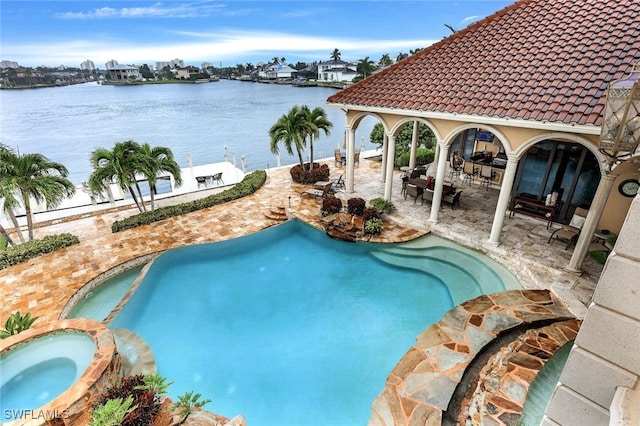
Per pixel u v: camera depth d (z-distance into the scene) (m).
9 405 6.64
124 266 12.08
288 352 8.81
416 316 9.80
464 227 13.30
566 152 12.60
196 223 15.14
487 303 8.87
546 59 10.86
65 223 16.02
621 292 2.55
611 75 9.16
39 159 12.84
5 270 11.59
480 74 11.93
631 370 2.62
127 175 14.42
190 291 11.24
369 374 8.10
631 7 10.78
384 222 14.41
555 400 3.20
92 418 6.06
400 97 13.16
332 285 11.38
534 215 13.42
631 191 10.94
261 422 7.08
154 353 8.77
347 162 16.73
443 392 6.44
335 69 137.50
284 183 20.20
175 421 6.56
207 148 39.31
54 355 7.57
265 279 11.80
